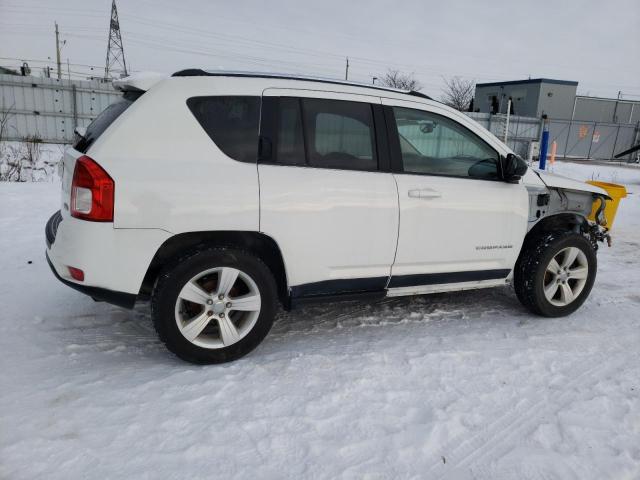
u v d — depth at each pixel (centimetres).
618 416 289
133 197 288
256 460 241
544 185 421
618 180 1811
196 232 313
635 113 3812
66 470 228
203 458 240
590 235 470
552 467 246
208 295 317
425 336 389
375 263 358
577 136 3300
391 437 262
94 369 318
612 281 548
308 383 311
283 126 330
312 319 416
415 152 375
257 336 336
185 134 307
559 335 399
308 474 234
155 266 320
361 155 353
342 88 352
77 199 289
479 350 366
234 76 329
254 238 329
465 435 268
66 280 304
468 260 394
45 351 338
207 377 313
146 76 316
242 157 318
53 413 268
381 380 319
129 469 231
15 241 579
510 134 2336
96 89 1914
